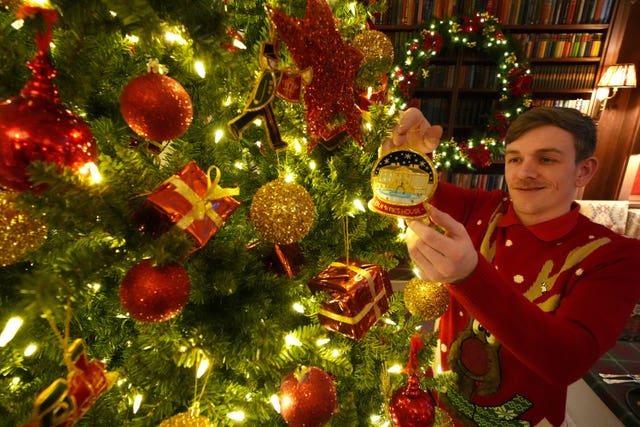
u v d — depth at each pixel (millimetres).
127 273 423
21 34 491
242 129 522
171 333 525
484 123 3381
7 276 501
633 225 3062
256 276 576
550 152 738
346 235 667
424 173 568
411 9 3215
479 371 837
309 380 539
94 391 411
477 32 3150
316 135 560
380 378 779
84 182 387
